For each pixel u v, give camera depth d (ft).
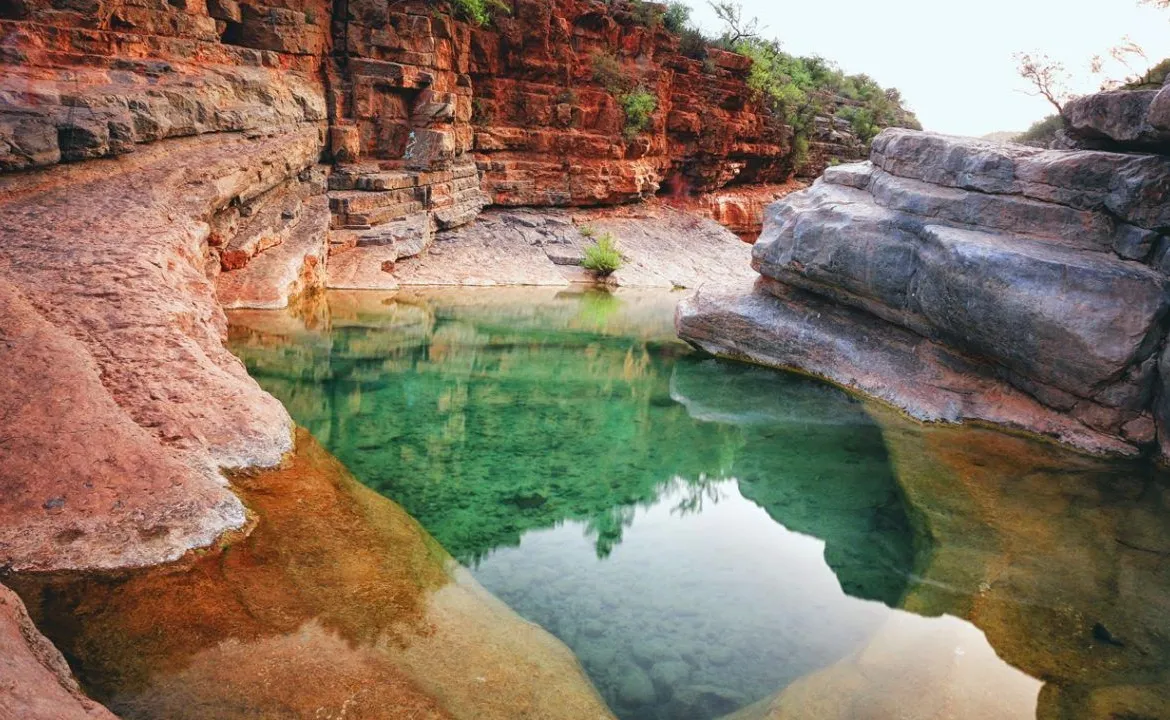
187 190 33.04
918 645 13.80
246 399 18.54
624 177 81.56
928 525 19.22
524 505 20.10
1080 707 12.06
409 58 60.75
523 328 45.68
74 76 36.91
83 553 12.05
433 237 64.59
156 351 17.98
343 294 49.44
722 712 11.85
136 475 13.69
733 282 41.70
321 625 11.80
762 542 18.75
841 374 33.55
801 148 116.88
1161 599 15.71
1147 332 23.09
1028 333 24.68
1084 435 24.88
